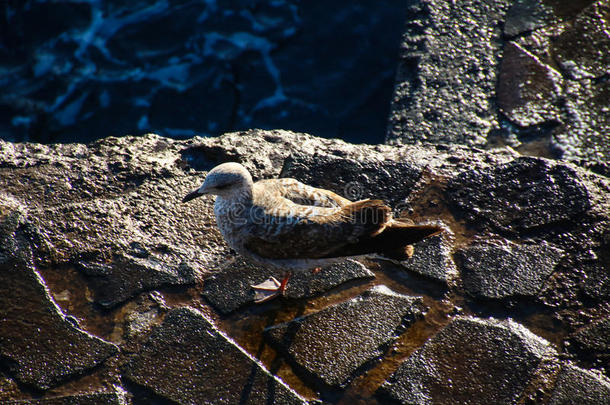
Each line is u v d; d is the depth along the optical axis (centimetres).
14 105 2000
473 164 1173
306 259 931
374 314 967
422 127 1438
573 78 1485
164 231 1070
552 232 1053
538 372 891
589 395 864
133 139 1232
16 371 890
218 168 944
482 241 1053
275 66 2138
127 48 2153
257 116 2017
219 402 862
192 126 1997
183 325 946
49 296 972
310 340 935
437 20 1634
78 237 1042
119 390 874
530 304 972
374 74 2138
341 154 1201
